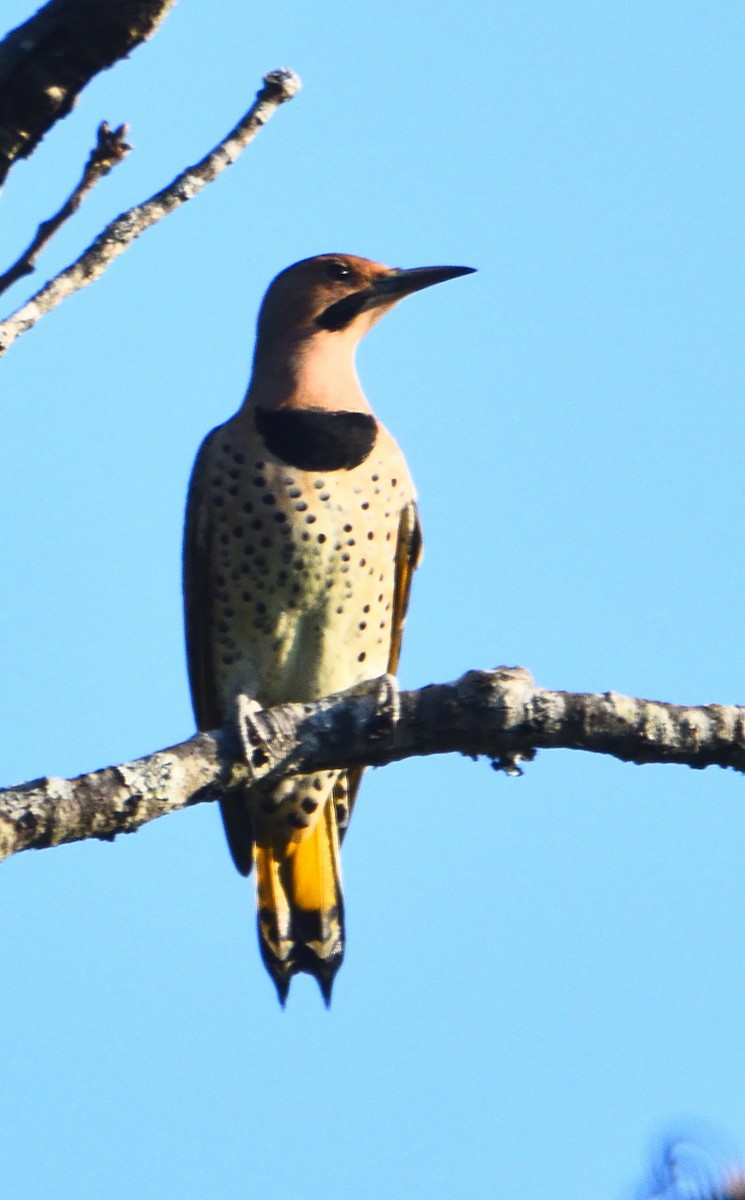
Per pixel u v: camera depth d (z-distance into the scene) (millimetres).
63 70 5660
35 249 6141
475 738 8391
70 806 7344
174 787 7848
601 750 8422
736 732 8398
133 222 6539
